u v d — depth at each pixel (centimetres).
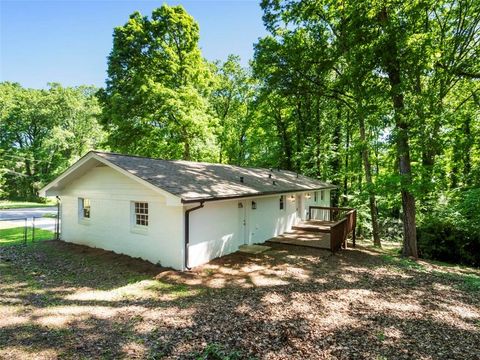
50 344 429
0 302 596
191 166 1195
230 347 423
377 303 609
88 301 605
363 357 404
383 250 1302
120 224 998
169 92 1684
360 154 1962
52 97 3856
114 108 1688
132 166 911
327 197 2130
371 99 1160
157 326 490
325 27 1362
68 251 1050
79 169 1078
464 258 1095
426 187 1035
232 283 721
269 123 2531
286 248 1121
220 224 977
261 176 1452
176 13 1864
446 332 486
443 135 1056
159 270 820
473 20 1096
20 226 1812
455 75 1173
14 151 3844
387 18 1026
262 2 1381
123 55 1786
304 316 535
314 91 1481
